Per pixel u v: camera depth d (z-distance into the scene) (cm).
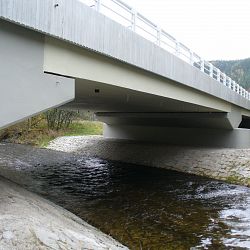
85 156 2923
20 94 770
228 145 2544
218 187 1725
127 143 3028
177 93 1684
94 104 2198
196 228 1059
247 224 1109
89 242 705
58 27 832
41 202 986
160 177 1981
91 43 957
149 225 1075
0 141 4103
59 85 874
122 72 1192
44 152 3088
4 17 691
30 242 586
